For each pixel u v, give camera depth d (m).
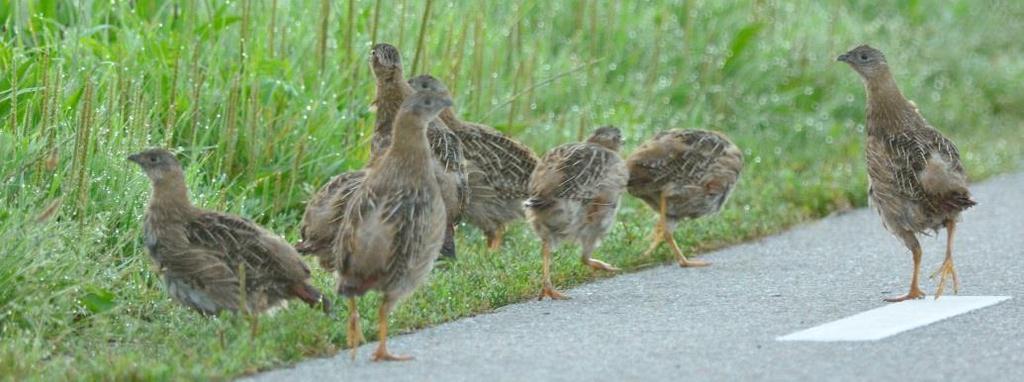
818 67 24.06
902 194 13.63
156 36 17.33
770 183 19.25
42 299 11.86
